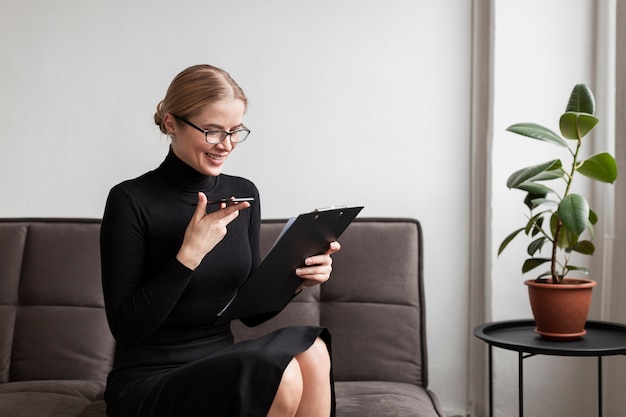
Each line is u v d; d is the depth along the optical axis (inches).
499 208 109.6
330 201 116.4
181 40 116.3
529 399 109.6
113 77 116.4
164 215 74.7
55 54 116.6
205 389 64.6
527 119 108.7
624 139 96.6
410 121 115.6
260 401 63.0
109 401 72.5
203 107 71.3
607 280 106.3
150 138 116.5
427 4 115.1
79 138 116.8
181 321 74.7
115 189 74.5
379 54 115.6
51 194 116.9
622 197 97.7
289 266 72.6
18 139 116.8
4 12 116.4
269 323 103.5
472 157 114.9
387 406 85.7
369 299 103.3
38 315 103.3
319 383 67.3
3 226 107.5
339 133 116.1
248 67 116.4
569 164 107.9
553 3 108.0
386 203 116.0
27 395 89.5
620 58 96.0
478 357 116.3
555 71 108.2
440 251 116.0
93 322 103.4
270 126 116.4
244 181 83.7
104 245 73.1
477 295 115.6
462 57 114.8
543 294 88.0
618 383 102.0
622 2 95.6
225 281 76.6
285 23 116.0
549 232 108.3
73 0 116.3
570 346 84.0
